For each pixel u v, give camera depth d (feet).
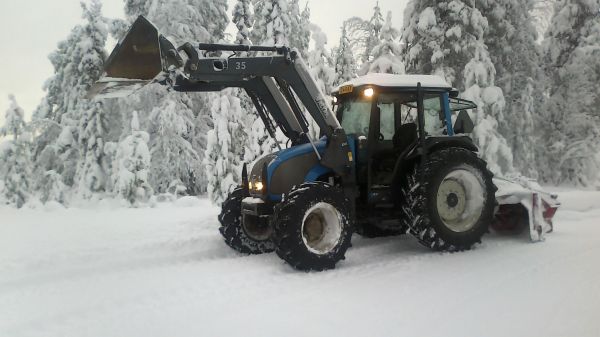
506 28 52.95
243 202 19.30
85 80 58.08
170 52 15.19
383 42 48.19
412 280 14.44
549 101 63.98
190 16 62.59
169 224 26.58
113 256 19.57
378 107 18.88
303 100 17.62
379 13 59.06
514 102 55.93
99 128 56.08
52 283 15.69
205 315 11.94
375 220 19.71
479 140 45.29
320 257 16.24
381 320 11.07
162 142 60.29
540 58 62.64
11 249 21.38
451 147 19.25
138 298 13.65
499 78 54.34
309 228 16.78
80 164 56.95
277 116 20.42
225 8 70.79
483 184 19.10
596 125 60.85
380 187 19.10
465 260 16.92
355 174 18.95
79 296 14.21
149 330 11.11
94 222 30.50
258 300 12.95
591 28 61.26
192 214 33.50
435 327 10.53
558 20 63.52
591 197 29.58
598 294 12.35
